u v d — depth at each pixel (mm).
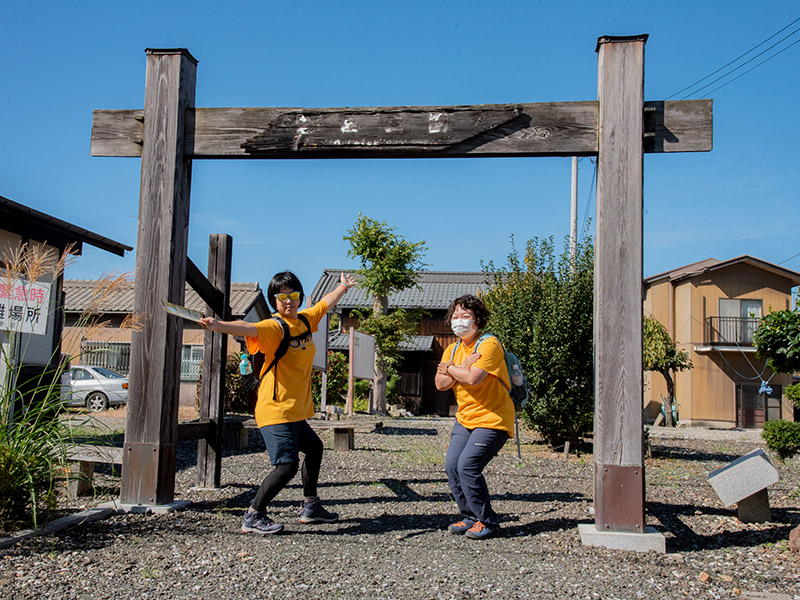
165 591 3340
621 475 4438
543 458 9281
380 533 4578
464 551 4168
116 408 19422
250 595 3307
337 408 14930
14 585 3338
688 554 4293
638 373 4500
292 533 4516
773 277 25062
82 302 22688
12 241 10109
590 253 10055
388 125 5004
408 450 9656
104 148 5328
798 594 3545
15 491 4191
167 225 5113
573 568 3871
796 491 6762
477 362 4430
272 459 4430
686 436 16406
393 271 22469
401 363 26953
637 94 4676
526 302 10125
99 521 4586
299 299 4562
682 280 26156
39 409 4379
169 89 5199
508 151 4871
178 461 7883
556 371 9664
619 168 4648
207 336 6164
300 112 5105
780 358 9031
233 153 5176
